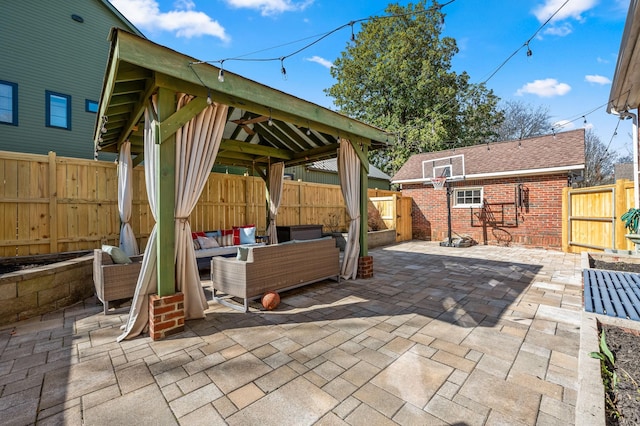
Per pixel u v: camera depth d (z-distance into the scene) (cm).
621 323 235
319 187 934
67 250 470
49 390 195
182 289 300
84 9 897
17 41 786
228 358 236
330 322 309
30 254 438
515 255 733
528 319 316
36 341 268
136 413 173
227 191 682
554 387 196
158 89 271
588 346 198
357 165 497
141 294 281
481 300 382
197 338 272
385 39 1941
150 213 560
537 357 235
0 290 304
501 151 984
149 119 299
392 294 408
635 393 165
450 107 1731
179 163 293
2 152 415
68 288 373
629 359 197
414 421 166
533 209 845
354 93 2008
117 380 207
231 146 543
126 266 351
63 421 167
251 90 312
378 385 200
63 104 861
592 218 693
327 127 435
